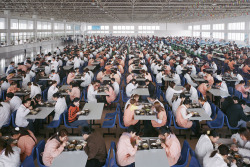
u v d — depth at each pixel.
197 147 4.50
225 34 34.47
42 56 16.81
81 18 38.00
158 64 13.05
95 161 4.41
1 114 6.08
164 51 21.56
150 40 39.22
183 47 28.41
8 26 25.56
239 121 6.27
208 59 18.47
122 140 4.41
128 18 39.03
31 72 11.62
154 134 6.34
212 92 8.27
